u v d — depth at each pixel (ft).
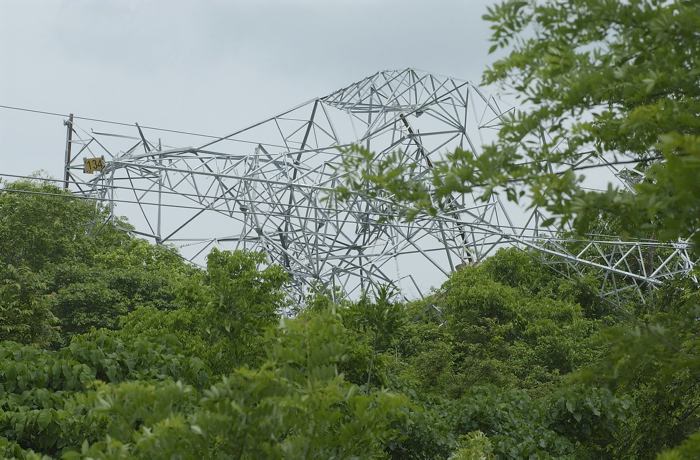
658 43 33.42
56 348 186.60
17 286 147.54
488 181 33.76
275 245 200.64
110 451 38.06
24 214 231.71
